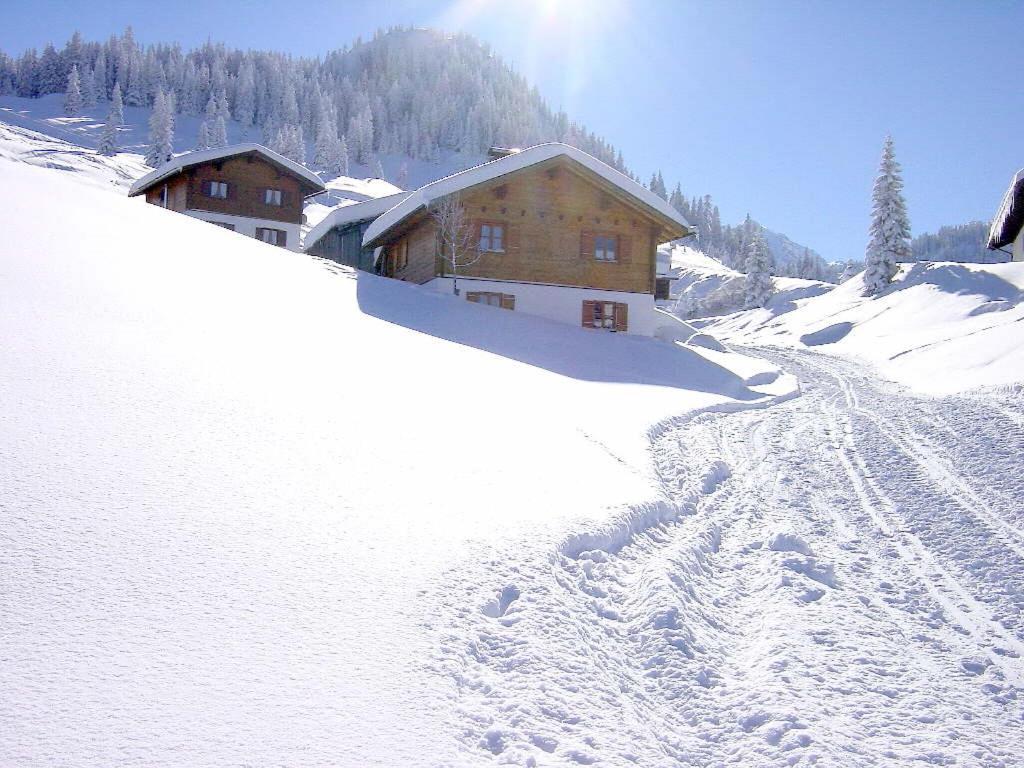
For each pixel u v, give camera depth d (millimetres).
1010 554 8711
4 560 4438
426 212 30859
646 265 33031
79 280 12922
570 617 5664
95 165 75688
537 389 15242
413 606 5090
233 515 5777
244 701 3746
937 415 18438
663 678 5316
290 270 24750
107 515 5270
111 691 3609
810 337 52406
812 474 12977
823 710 5047
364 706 3922
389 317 21953
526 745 3947
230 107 195375
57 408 6973
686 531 8930
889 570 8336
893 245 59969
